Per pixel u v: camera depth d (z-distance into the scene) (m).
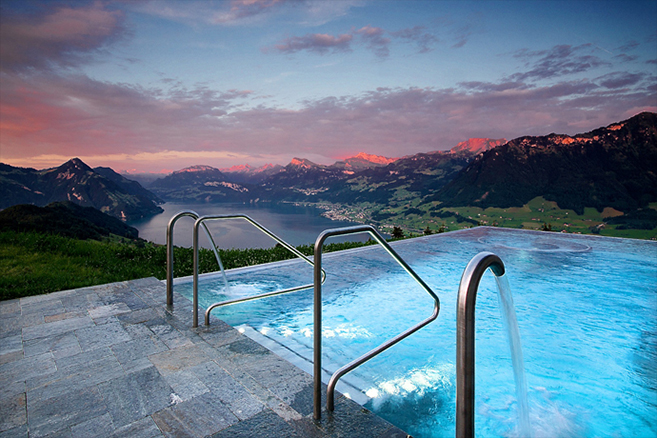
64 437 1.50
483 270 1.09
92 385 1.89
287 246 2.80
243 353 2.24
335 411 1.64
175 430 1.52
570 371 2.43
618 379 2.32
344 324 3.23
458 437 1.06
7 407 1.71
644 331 3.12
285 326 3.15
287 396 1.77
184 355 2.21
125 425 1.57
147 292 3.54
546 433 1.75
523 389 1.81
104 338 2.46
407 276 4.93
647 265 5.65
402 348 2.71
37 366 2.09
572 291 4.34
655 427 1.84
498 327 3.22
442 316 3.47
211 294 3.95
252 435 1.48
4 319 2.82
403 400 1.95
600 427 1.83
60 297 3.39
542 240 8.09
